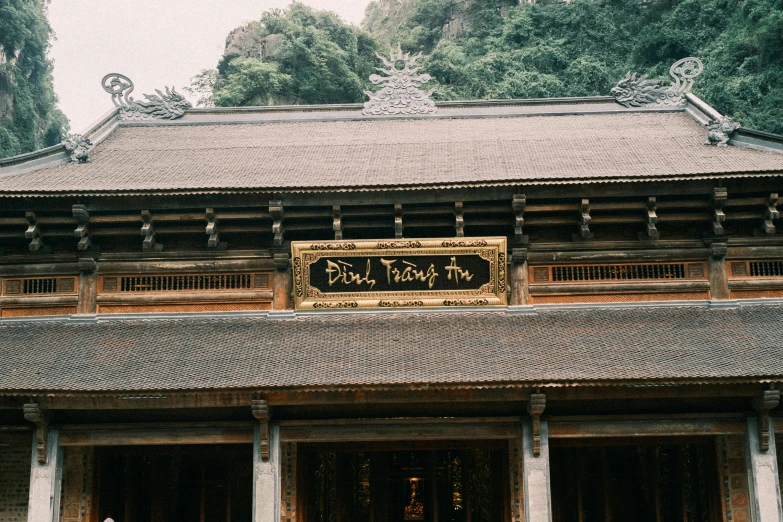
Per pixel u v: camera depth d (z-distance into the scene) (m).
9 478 21.89
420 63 86.81
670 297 23.08
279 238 22.98
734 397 19.53
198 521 22.78
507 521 21.33
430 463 23.14
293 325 22.58
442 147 27.36
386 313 23.08
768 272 23.06
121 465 22.94
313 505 22.67
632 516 22.97
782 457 21.73
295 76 86.69
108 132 30.12
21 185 23.80
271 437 19.88
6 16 87.94
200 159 26.97
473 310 22.98
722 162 23.91
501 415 20.00
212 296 23.30
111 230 23.39
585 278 23.31
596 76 79.31
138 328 22.81
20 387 18.97
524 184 22.19
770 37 64.50
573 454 23.22
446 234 23.48
